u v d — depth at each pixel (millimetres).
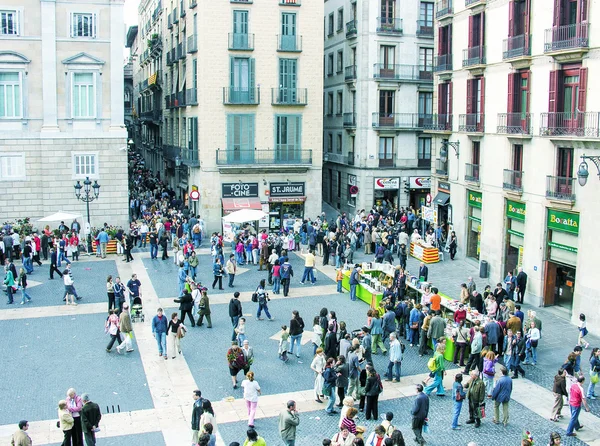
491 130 31125
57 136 37531
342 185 52062
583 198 23969
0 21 36219
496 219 30641
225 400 17828
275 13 41531
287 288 28359
